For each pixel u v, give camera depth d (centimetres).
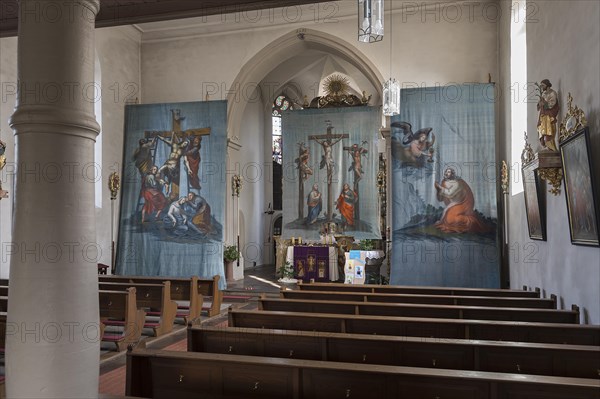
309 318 650
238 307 1265
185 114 1627
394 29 1555
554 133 745
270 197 2636
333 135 1719
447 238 1404
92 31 266
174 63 1725
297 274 1845
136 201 1631
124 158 1648
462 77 1498
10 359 247
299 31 1630
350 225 1694
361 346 505
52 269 245
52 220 245
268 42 1658
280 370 402
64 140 249
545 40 839
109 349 800
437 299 855
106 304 819
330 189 1717
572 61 686
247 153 2375
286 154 1759
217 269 1563
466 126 1414
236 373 414
